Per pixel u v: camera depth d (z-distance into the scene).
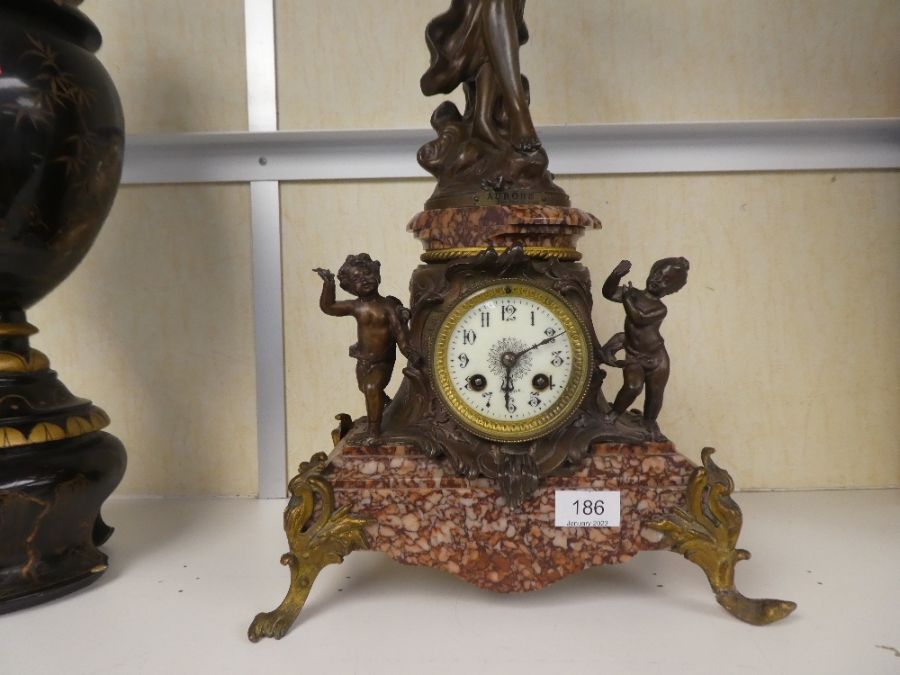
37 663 0.81
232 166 1.40
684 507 0.89
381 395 0.91
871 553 1.09
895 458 1.44
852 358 1.42
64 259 1.01
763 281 1.42
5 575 0.94
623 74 1.39
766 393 1.43
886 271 1.41
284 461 1.44
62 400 1.03
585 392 0.88
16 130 0.89
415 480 0.88
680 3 1.38
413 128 1.32
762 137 1.38
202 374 1.44
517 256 0.86
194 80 1.39
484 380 0.88
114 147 1.02
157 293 1.43
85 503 1.00
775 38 1.38
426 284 0.94
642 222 1.41
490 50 0.94
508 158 0.93
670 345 1.42
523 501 0.88
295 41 1.39
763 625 0.87
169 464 1.45
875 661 0.79
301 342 1.43
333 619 0.90
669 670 0.77
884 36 1.38
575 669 0.78
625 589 0.97
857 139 1.38
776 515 1.27
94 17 1.38
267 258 1.41
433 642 0.84
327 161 1.40
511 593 0.96
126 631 0.88
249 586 1.01
